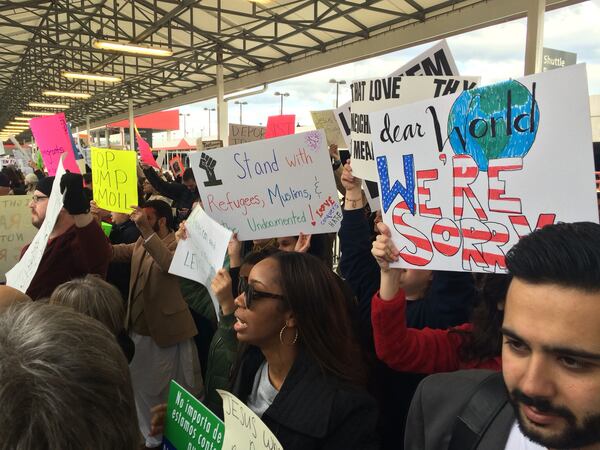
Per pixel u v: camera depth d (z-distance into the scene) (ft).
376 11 31.12
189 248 6.59
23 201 10.16
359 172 6.42
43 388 1.76
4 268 10.02
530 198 3.50
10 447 1.70
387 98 6.23
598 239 1.78
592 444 1.79
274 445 2.66
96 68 53.31
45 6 40.34
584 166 3.24
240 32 43.11
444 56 6.56
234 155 6.75
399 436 5.16
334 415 3.85
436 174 4.04
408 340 4.36
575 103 3.24
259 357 4.81
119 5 43.65
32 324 2.02
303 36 39.63
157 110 83.20
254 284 4.24
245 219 6.87
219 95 50.01
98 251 6.95
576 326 1.72
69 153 13.12
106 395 1.93
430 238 4.12
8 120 129.70
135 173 8.95
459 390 2.73
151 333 8.77
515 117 3.53
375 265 6.39
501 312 3.74
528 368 1.85
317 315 4.17
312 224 6.59
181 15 42.09
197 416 3.37
